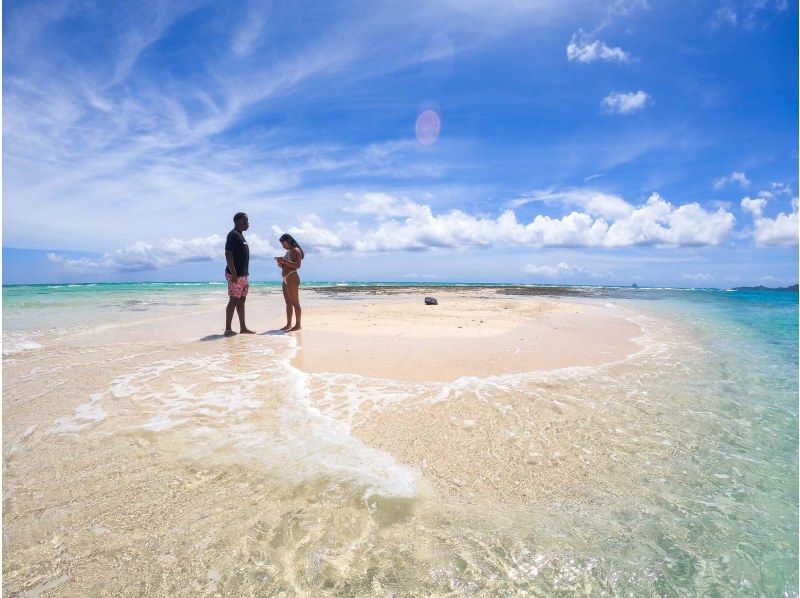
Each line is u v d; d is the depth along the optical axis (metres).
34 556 2.16
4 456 3.23
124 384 5.20
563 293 39.28
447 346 7.88
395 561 2.15
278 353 7.13
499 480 2.95
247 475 2.96
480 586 2.01
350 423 3.97
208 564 2.12
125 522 2.43
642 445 3.57
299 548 2.24
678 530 2.43
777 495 2.80
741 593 1.99
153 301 20.19
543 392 5.01
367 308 16.94
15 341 8.26
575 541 2.32
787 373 6.16
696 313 16.95
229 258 9.00
